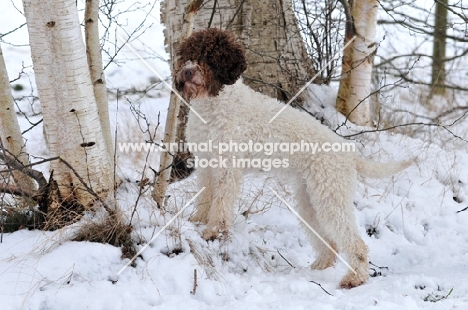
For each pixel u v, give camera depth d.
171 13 6.29
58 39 4.08
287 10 6.73
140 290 3.74
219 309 3.54
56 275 3.72
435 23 10.60
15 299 3.50
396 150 6.51
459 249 4.93
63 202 4.34
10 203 4.66
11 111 4.91
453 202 5.77
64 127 4.23
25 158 4.93
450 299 3.65
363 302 3.68
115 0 6.89
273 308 3.54
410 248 4.97
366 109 6.97
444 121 8.72
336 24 7.38
